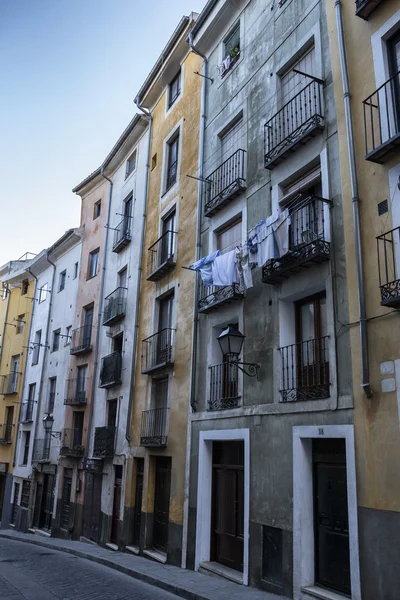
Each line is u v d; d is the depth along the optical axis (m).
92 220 26.52
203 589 10.20
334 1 11.03
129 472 17.17
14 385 32.03
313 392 9.87
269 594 9.68
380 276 8.45
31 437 28.14
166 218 18.33
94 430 21.17
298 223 11.29
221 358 13.69
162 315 17.45
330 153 10.39
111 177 25.17
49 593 9.84
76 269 27.28
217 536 12.55
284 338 10.97
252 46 14.49
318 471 9.67
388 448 7.98
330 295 9.70
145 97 21.16
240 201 13.53
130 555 15.50
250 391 11.67
